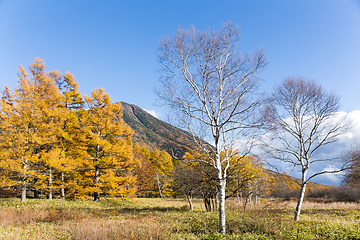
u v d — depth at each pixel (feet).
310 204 69.72
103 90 66.90
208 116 26.25
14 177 53.62
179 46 26.48
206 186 43.70
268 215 32.94
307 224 29.40
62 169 55.67
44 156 54.19
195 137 26.63
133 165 71.82
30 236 21.22
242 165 33.35
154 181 118.73
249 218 29.68
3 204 44.68
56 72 69.87
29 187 57.98
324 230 25.31
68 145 64.39
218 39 26.35
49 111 58.34
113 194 65.46
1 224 24.57
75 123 63.16
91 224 24.70
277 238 22.17
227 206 51.75
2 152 50.24
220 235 22.11
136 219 33.86
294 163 37.04
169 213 41.96
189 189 48.06
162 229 25.35
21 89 57.26
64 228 24.77
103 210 46.24
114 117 67.92
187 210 48.80
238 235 22.35
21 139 52.24
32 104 55.57
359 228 25.48
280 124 37.04
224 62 26.91
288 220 32.27
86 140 64.08
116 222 29.22
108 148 62.80
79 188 61.36
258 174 38.24
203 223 29.99
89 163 62.64
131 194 67.87
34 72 62.95
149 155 156.25
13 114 53.98
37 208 40.70
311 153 36.58
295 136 37.81
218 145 25.70
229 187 39.60
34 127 55.93
